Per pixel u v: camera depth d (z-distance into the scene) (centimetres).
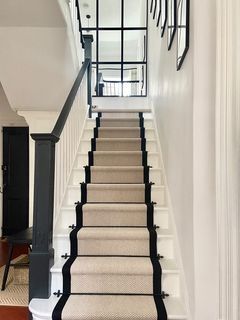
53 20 277
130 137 378
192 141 172
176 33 227
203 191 167
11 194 546
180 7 212
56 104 389
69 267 203
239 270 132
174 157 237
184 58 197
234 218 135
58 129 228
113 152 327
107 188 280
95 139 352
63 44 305
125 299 193
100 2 631
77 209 255
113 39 698
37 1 249
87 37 429
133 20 683
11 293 271
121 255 227
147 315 175
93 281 203
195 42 170
